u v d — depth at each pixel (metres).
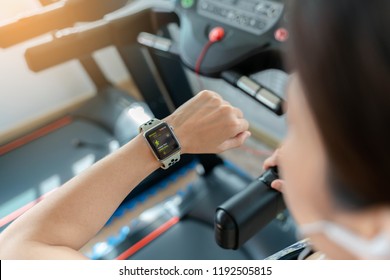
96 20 1.29
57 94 2.91
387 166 0.26
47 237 0.63
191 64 1.18
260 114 2.35
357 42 0.25
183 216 1.73
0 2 2.40
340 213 0.32
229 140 0.86
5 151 2.37
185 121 0.83
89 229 0.67
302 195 0.37
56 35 1.39
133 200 2.17
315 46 0.26
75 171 2.17
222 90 2.50
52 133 2.45
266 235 1.52
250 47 1.10
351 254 0.34
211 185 1.89
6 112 2.74
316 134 0.31
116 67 3.14
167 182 2.27
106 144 2.30
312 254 0.71
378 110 0.25
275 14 1.09
